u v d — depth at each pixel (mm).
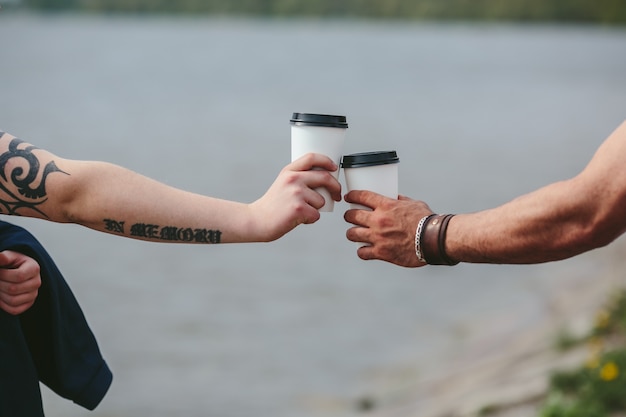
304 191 2842
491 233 3057
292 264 19484
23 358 2672
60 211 2639
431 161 35688
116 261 19438
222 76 98125
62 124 49969
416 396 11047
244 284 17750
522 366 10938
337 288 17484
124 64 117438
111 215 2629
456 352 13031
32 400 2689
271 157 37156
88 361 2914
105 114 56500
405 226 3168
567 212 2914
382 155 3197
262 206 2809
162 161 35844
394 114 57594
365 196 3207
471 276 18266
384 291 17250
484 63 135875
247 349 13609
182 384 12055
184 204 2701
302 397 11516
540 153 38781
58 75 95750
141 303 16406
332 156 2955
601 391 8133
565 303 14961
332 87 83875
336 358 13156
